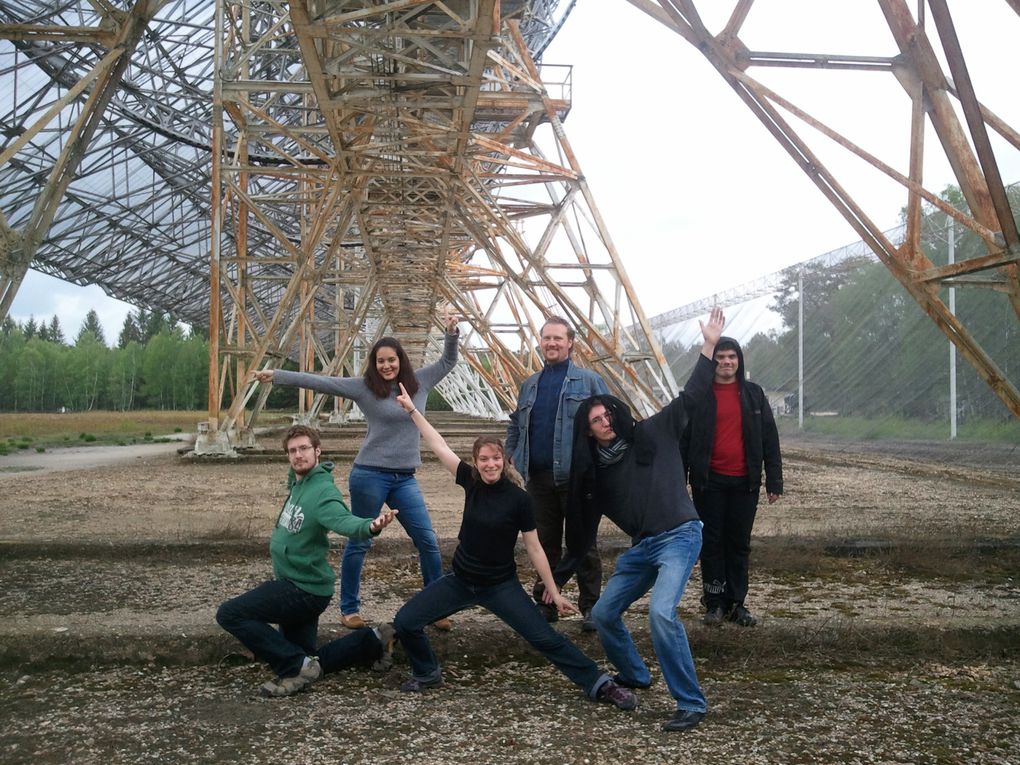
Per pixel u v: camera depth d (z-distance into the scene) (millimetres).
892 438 21719
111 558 6934
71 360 89875
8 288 6258
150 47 17609
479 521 3936
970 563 6703
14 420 45750
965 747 3352
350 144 12141
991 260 5488
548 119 13664
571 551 4336
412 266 21656
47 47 15641
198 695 3967
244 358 16516
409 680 4102
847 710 3750
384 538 7363
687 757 3244
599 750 3311
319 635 4699
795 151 6184
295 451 4152
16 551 6980
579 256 14344
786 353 28547
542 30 15773
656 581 3711
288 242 14656
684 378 32938
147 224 25703
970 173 5785
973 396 19516
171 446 23828
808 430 26219
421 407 5098
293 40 15828
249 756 3256
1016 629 4738
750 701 3861
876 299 23391
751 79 5953
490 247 14945
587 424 4105
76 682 4148
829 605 5527
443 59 8906
